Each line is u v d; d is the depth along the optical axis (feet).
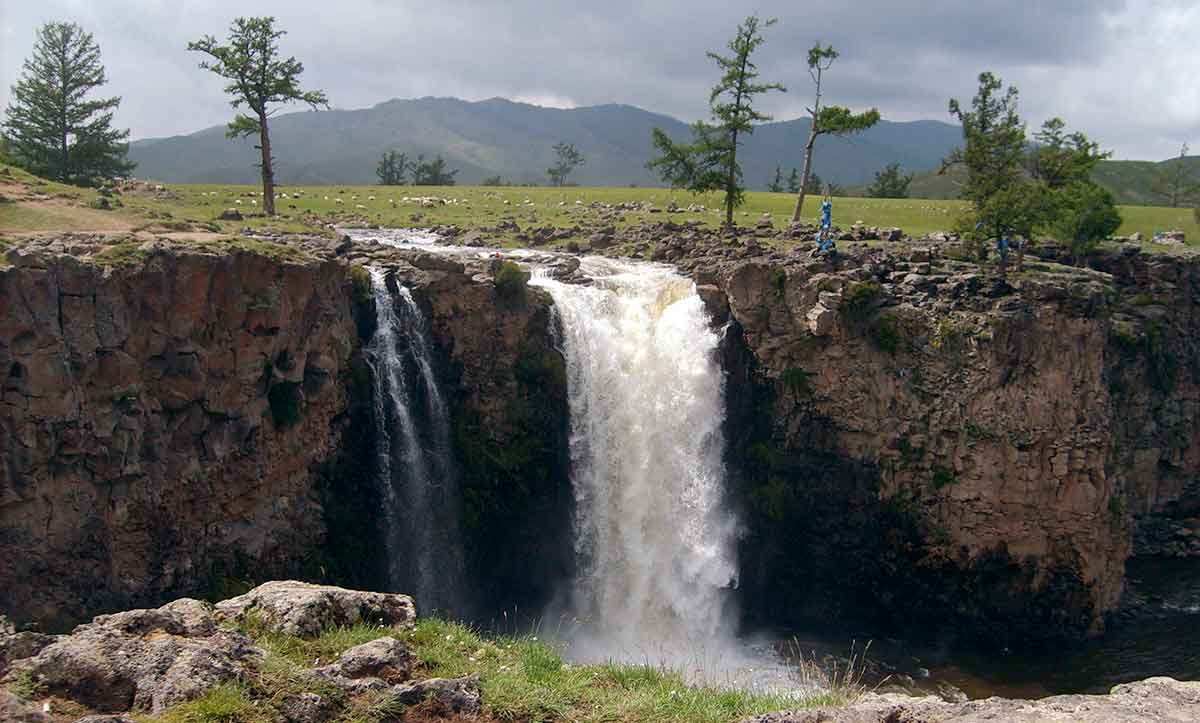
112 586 92.53
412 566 122.21
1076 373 131.23
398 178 481.46
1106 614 134.92
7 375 84.02
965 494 132.67
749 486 141.79
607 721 42.75
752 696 49.37
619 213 225.15
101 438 90.63
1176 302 172.14
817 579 141.90
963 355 132.16
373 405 118.62
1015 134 154.92
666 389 138.10
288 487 109.70
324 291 111.24
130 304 92.89
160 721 33.88
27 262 85.51
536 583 133.28
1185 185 436.35
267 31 180.14
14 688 35.73
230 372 101.50
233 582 101.55
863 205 261.85
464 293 126.00
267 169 187.42
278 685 38.70
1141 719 37.24
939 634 133.28
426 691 41.06
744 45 188.34
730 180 194.18
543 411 132.46
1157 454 169.89
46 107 215.92
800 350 138.51
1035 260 161.48
